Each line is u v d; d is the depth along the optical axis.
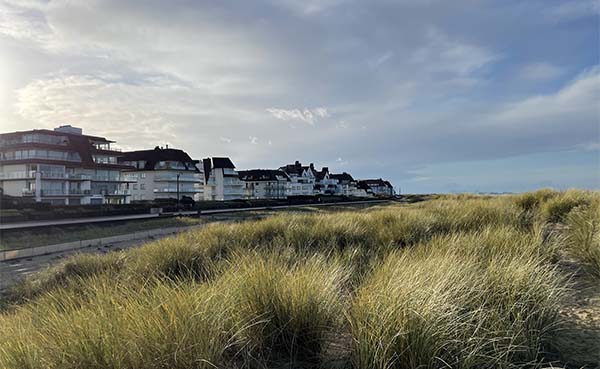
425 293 2.50
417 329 2.23
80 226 29.09
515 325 2.55
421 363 2.13
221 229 8.75
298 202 67.69
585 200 9.05
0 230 23.95
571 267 4.43
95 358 2.14
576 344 2.57
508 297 2.86
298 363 2.48
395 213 9.02
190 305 2.54
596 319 2.93
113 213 41.22
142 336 2.23
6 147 53.53
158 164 75.50
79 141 59.31
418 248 4.84
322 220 8.95
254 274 3.11
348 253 5.23
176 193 75.50
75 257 9.15
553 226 7.49
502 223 6.53
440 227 7.16
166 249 6.42
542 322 2.72
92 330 2.32
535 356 2.41
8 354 2.29
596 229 4.80
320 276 3.21
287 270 3.65
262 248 6.01
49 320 2.92
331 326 2.73
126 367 2.13
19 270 12.98
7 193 53.00
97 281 4.73
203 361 2.10
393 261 3.83
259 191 103.19
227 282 3.09
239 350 2.48
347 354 2.52
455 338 2.26
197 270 5.57
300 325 2.64
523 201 11.12
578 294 3.53
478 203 10.05
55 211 36.12
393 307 2.37
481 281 3.04
